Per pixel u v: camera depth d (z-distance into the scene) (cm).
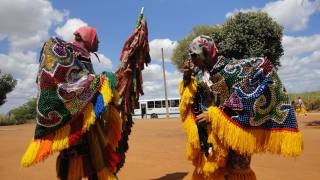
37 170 890
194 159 501
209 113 457
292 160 941
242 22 2338
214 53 482
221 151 462
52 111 479
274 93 455
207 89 494
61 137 477
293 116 456
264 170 809
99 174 492
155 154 1117
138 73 609
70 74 489
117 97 512
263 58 466
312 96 5241
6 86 4762
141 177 784
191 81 502
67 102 480
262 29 2311
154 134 1908
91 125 495
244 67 463
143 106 5784
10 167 938
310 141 1359
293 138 449
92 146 495
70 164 492
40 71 488
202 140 493
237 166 468
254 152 456
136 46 602
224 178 477
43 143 479
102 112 486
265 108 452
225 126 450
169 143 1435
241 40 2312
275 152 457
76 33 543
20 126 3988
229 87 471
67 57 492
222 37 2402
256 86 455
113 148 510
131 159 1017
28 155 479
